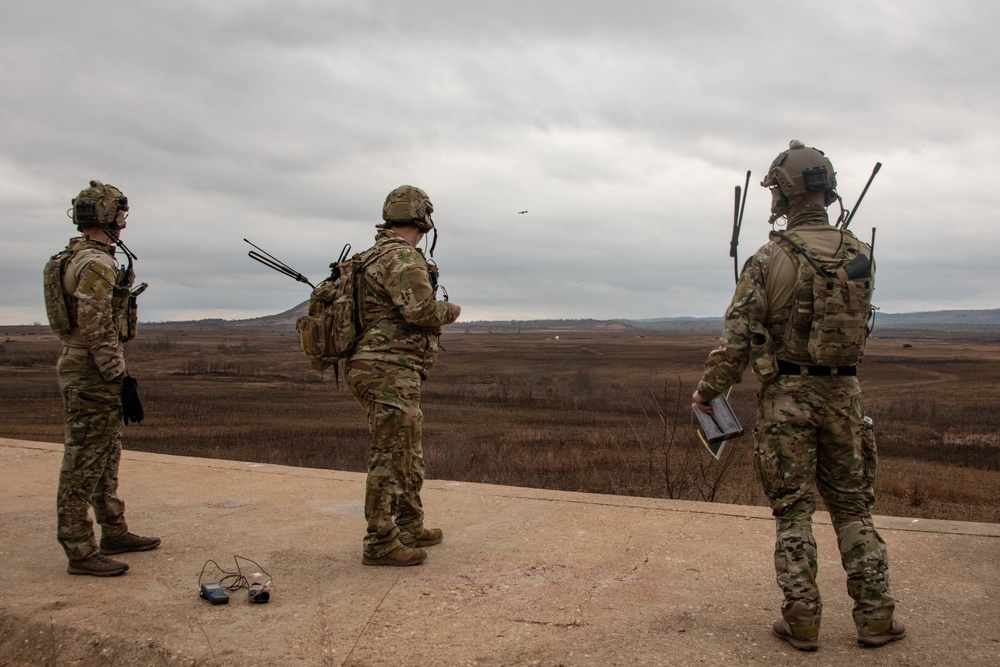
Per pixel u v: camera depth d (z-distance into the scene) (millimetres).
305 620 3455
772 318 3176
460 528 4930
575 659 3088
